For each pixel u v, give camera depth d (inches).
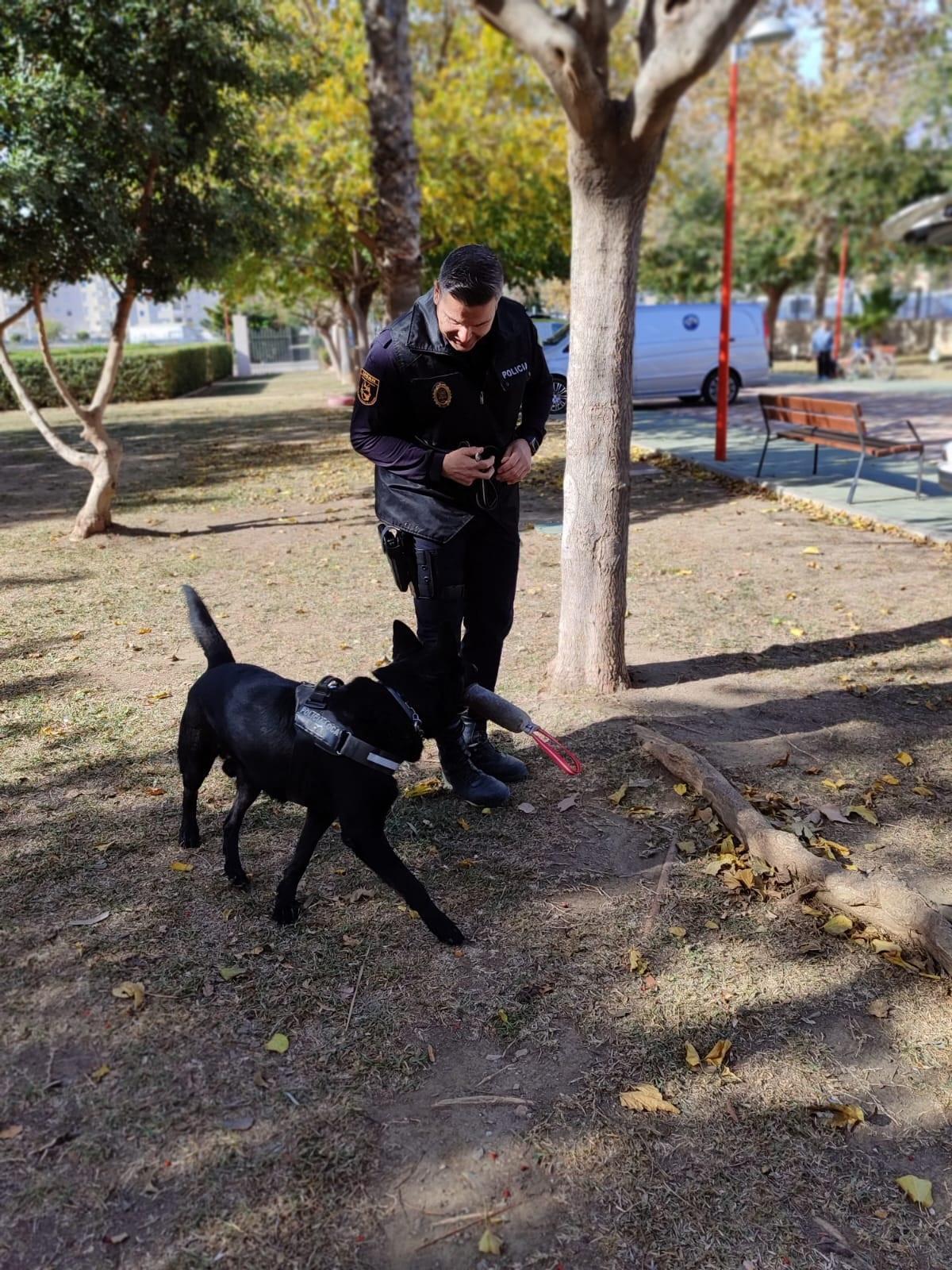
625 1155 86.5
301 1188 82.8
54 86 289.0
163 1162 85.4
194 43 305.7
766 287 1594.5
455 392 136.0
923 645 221.1
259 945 115.8
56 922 120.5
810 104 1296.8
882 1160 86.4
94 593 276.7
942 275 1768.0
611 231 169.3
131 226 325.4
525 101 732.7
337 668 211.3
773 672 207.2
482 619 155.1
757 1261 76.6
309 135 629.3
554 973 111.2
